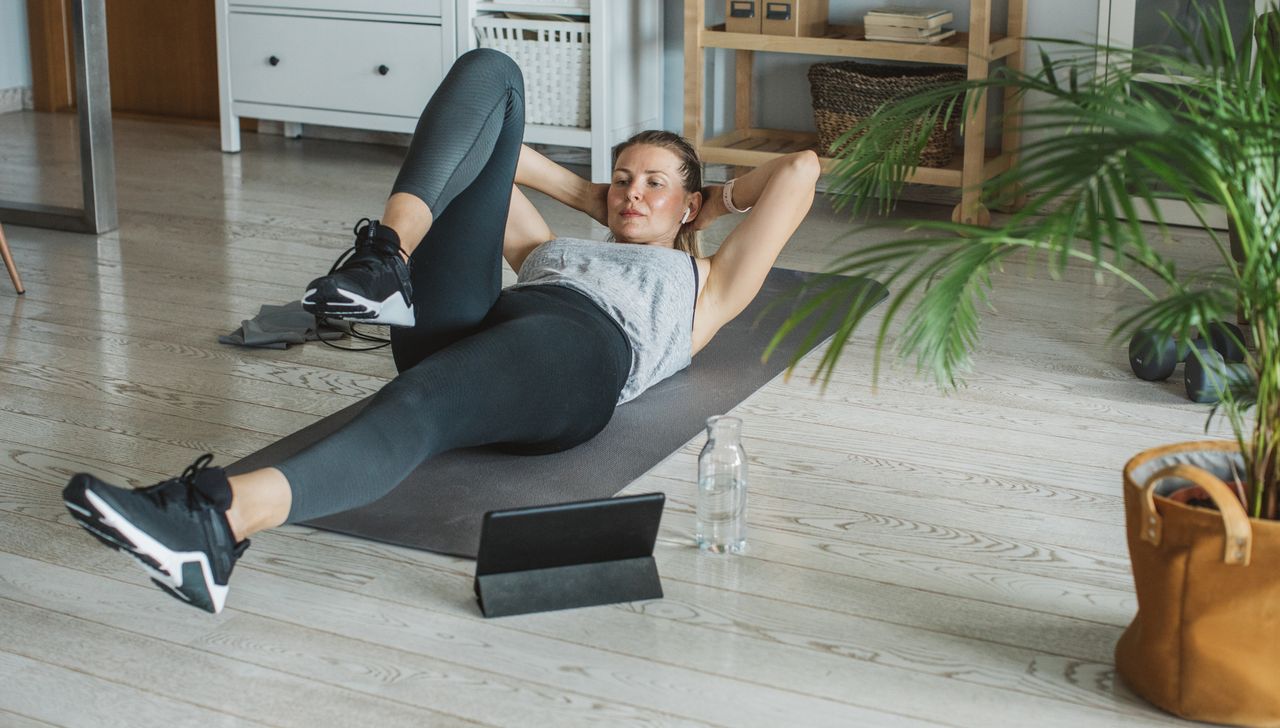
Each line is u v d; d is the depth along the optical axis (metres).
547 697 1.62
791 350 2.88
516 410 2.04
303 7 4.89
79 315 3.14
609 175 4.58
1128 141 1.24
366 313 1.98
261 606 1.82
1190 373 2.59
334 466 1.70
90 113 3.85
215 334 3.01
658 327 2.44
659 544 2.01
